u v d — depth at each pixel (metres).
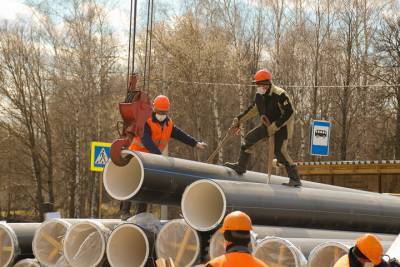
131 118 12.67
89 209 68.75
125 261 11.57
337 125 69.94
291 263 10.59
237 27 62.38
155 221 11.82
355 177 31.30
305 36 67.62
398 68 63.44
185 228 11.16
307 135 66.94
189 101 56.69
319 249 10.53
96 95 64.56
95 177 64.88
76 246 11.80
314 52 67.81
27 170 67.69
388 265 8.84
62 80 64.69
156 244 11.26
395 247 10.64
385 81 64.12
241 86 57.47
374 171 30.34
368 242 8.47
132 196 11.66
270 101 13.44
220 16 61.91
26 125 65.75
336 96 68.19
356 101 67.38
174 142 58.56
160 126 13.83
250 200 11.76
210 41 57.84
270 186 12.88
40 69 66.69
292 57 66.81
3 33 66.06
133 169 12.28
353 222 14.59
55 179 73.19
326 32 67.81
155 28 57.25
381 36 64.19
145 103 12.83
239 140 62.66
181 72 56.12
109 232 11.74
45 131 66.88
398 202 16.36
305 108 68.44
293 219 12.91
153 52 57.69
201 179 12.15
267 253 10.73
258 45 64.44
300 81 67.62
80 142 64.94
